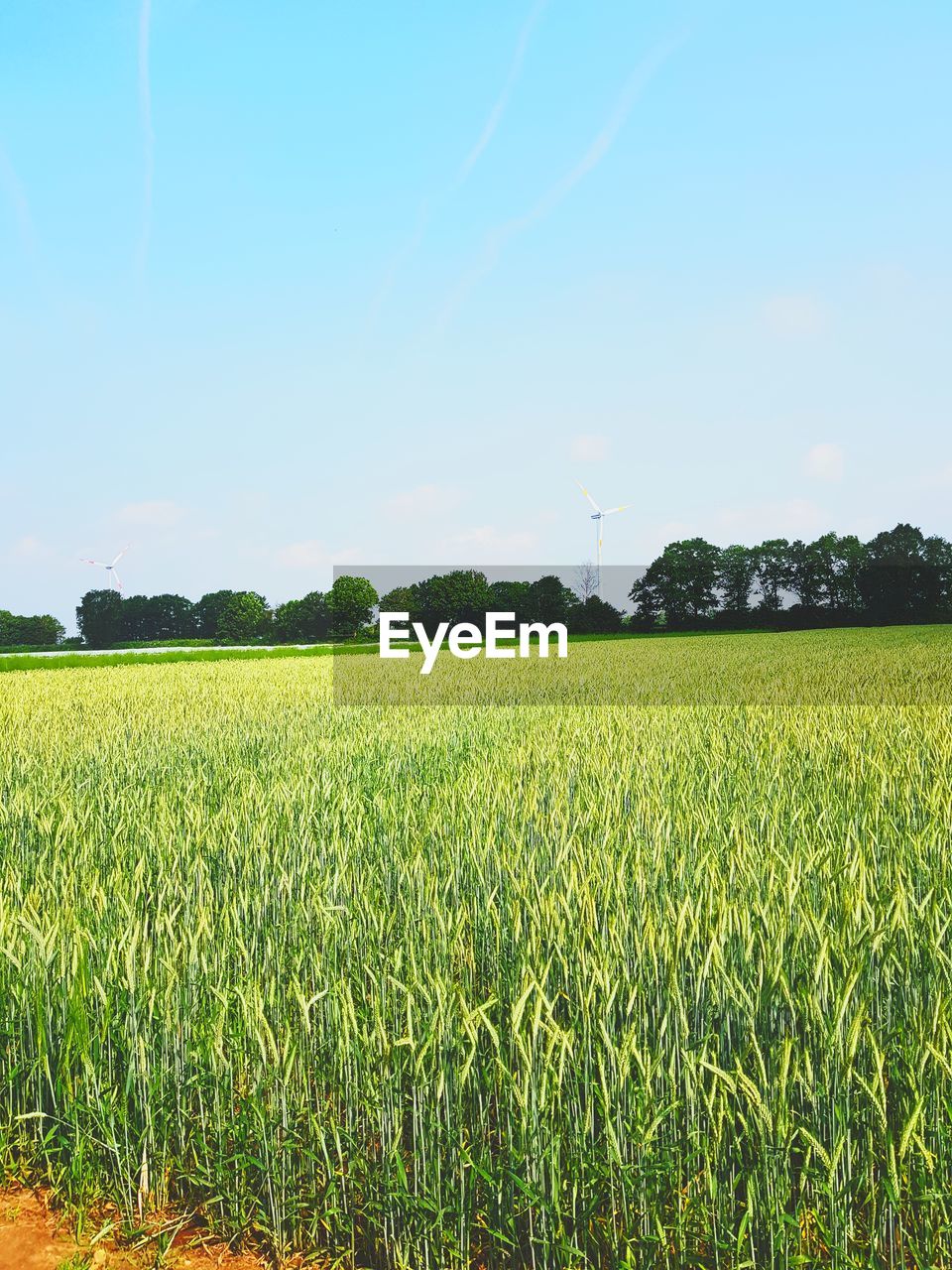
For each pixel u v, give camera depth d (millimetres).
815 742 10805
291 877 5496
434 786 8672
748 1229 3135
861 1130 3287
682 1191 3348
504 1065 3379
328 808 7617
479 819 6875
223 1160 3551
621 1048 3350
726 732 12320
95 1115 3658
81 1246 3494
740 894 4781
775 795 8000
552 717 15039
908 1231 3172
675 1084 3305
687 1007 3836
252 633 113125
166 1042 3770
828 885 4879
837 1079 3158
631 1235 3156
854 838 5949
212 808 8266
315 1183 3570
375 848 6449
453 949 4555
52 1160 3904
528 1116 3203
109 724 15250
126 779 10094
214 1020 3832
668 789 8156
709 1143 3217
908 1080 3223
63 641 126375
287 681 26109
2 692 22500
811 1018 3465
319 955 4520
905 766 9133
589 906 4531
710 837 6391
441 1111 3496
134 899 5160
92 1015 3996
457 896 5125
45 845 6758
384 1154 3385
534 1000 4016
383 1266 3355
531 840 6434
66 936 4438
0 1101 4070
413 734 13062
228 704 18641
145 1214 3617
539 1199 3100
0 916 4676
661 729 12930
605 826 6441
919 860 5523
